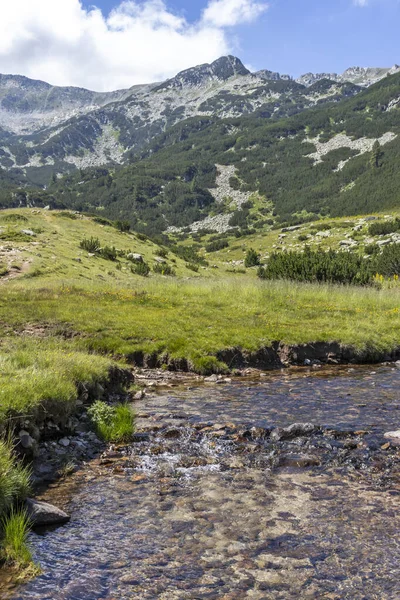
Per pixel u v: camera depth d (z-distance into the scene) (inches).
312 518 236.5
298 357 722.2
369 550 207.9
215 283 1222.9
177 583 185.8
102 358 544.4
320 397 503.5
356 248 3804.1
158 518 236.7
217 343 691.4
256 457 323.6
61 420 357.1
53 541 216.2
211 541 215.0
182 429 380.8
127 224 3002.0
